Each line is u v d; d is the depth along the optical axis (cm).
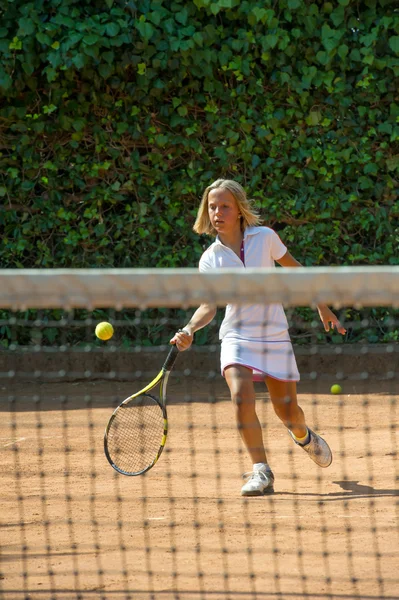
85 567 853
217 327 2294
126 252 2338
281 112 2275
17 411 1856
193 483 1205
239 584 786
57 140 2273
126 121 2262
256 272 738
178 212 2331
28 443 1530
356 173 2334
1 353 2242
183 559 871
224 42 2236
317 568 830
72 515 1065
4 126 2256
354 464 1327
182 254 2317
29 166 2273
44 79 2220
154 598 757
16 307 741
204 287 738
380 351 2270
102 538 960
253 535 955
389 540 923
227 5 2139
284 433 1585
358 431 1588
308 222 2342
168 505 1106
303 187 2325
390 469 1287
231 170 2316
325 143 2312
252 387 1196
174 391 2086
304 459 1377
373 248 2375
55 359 2255
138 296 738
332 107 2295
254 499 1130
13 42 2123
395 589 762
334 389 2006
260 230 1235
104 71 2162
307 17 2219
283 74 2236
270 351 1204
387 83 2283
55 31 2125
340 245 2369
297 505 1091
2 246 2317
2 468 1343
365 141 2309
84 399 1994
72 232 2306
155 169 2300
